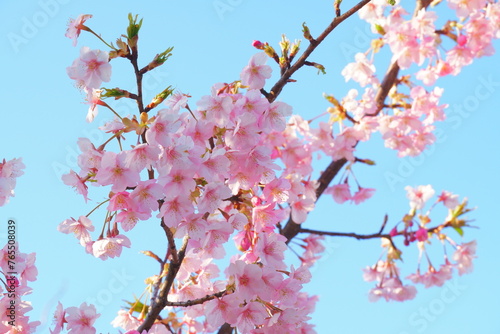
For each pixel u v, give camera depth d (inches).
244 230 143.3
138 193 119.7
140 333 134.1
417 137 235.5
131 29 120.2
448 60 244.7
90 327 136.6
